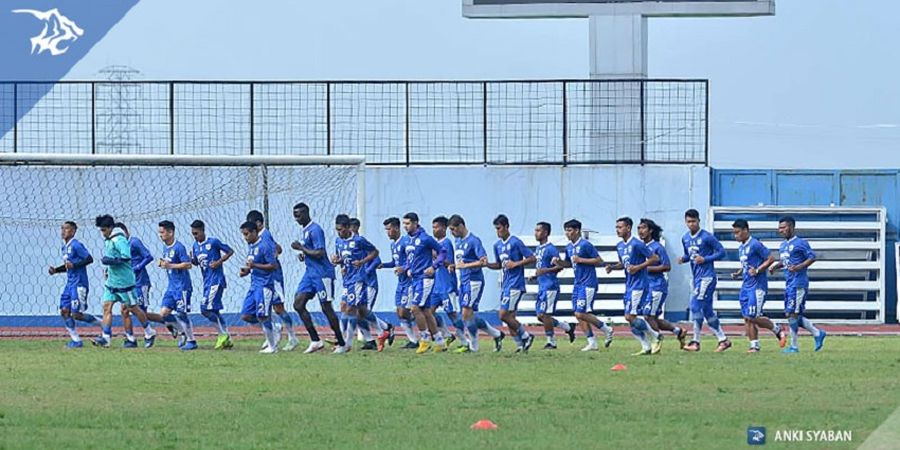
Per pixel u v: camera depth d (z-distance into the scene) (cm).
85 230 9306
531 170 9631
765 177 9725
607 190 9619
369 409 4453
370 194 9662
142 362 6116
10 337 8219
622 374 5538
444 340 7025
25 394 4875
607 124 9631
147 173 9356
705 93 9569
